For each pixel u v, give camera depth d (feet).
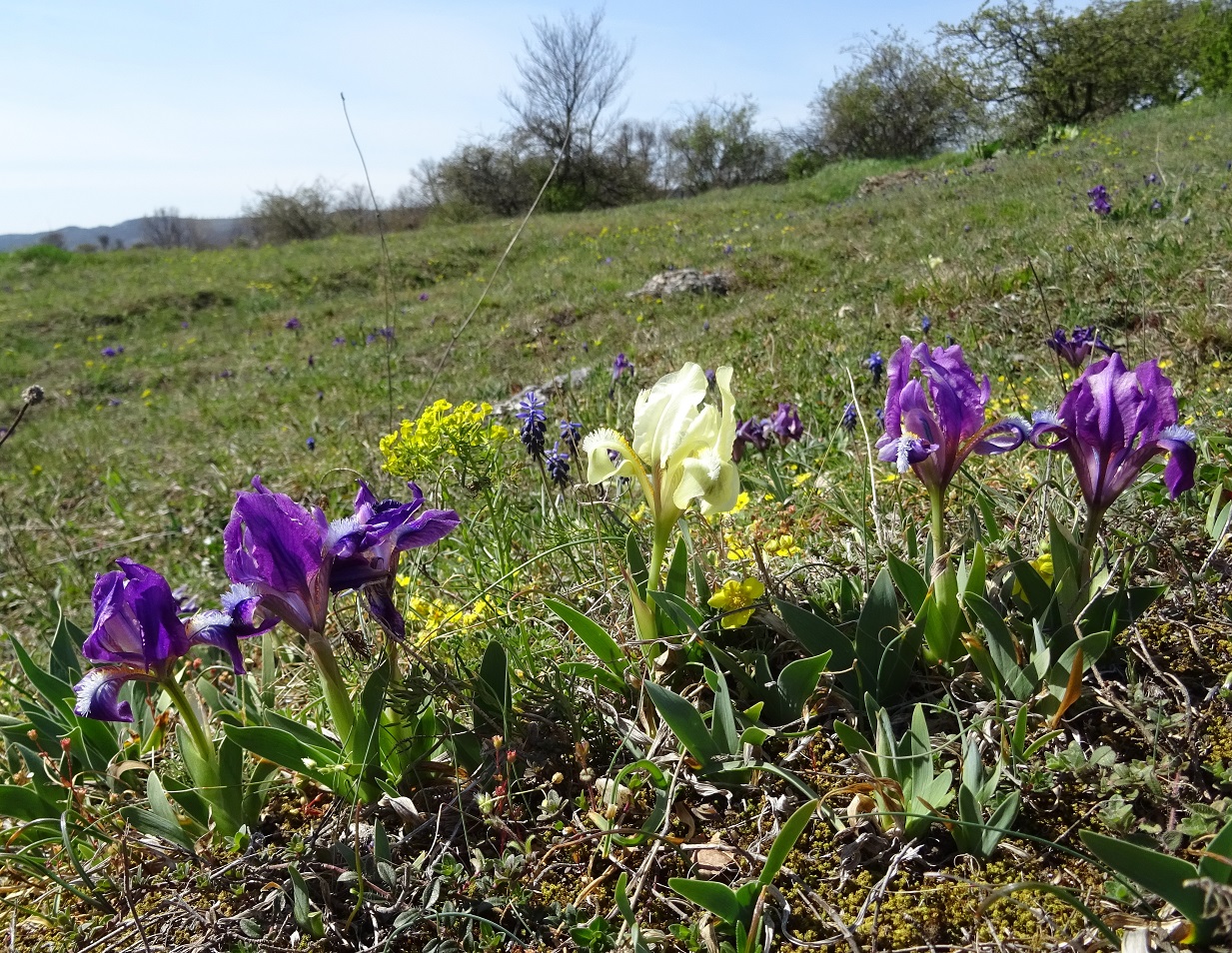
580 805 1.24
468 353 6.28
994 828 1.00
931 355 1.25
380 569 1.23
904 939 1.03
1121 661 1.30
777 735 1.27
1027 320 3.31
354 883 1.19
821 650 1.31
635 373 3.82
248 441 4.79
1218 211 4.14
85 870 1.28
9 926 1.23
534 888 1.16
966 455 1.25
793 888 1.10
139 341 9.16
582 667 1.41
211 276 11.66
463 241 12.26
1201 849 1.03
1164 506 1.56
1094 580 1.28
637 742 1.33
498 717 1.34
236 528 1.18
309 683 1.71
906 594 1.34
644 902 1.13
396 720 1.29
